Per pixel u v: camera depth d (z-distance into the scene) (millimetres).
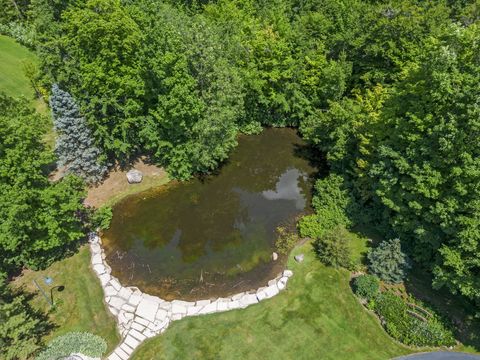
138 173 34938
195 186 35656
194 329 24297
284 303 25703
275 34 38125
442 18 35188
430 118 22781
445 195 22969
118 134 34438
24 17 56188
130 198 33906
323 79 38125
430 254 25891
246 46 37500
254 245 30547
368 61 37438
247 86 38594
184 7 48438
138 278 27859
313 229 30625
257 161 38938
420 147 23406
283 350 23172
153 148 37250
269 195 35219
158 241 30688
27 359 22547
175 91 29688
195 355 23000
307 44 38219
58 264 27906
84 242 29562
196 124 32094
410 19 33938
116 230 31328
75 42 29578
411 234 26891
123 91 30828
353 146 32062
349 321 24547
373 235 30094
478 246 21734
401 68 33562
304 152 40062
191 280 27844
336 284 26719
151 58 30109
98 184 34438
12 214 22828
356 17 38219
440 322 23875
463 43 22219
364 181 30219
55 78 32844
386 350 23156
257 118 42500
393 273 25922
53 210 25594
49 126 38312
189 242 30719
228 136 35188
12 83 44781
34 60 48281
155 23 31266
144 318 24891
